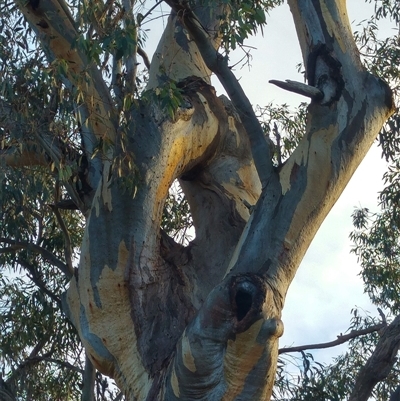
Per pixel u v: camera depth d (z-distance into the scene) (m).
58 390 8.88
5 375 8.57
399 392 6.11
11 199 7.46
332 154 4.93
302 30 5.25
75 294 5.88
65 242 8.16
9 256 8.98
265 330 4.43
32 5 5.97
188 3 5.57
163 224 9.20
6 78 5.93
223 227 6.44
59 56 6.10
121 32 5.51
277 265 4.75
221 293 4.50
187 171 6.70
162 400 4.92
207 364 4.57
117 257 5.72
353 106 4.99
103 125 6.04
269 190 4.96
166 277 5.88
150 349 5.46
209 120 6.58
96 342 5.63
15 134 6.05
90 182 6.32
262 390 4.65
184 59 6.91
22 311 8.78
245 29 5.73
